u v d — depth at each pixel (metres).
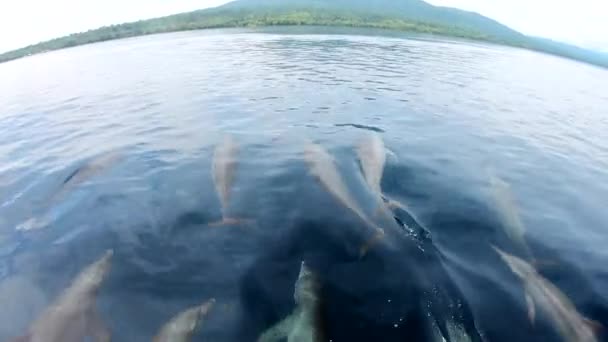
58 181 11.32
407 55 34.00
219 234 8.52
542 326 6.52
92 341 6.30
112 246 8.38
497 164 12.52
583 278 7.64
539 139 15.42
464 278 7.34
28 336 6.47
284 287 7.08
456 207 9.56
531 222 9.41
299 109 16.83
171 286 7.24
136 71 26.72
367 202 9.54
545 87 27.19
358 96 19.23
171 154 12.43
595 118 19.83
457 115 17.47
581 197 10.84
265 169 11.13
